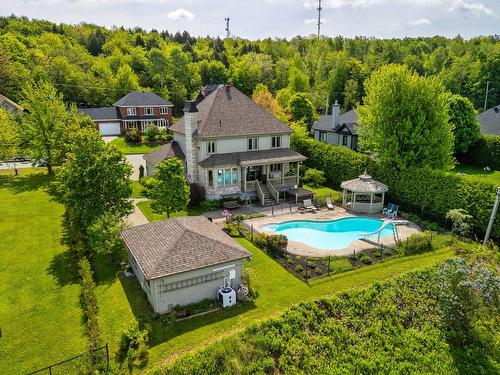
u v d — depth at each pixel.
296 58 129.38
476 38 165.00
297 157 41.69
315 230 33.62
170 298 20.14
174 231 22.91
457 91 102.56
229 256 21.47
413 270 24.61
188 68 120.88
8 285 23.16
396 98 37.28
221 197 39.72
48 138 45.81
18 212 35.06
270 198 40.50
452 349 19.97
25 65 103.88
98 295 22.00
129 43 161.62
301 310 20.27
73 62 119.50
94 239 24.75
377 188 36.31
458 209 31.41
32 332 18.92
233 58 148.12
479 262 25.56
